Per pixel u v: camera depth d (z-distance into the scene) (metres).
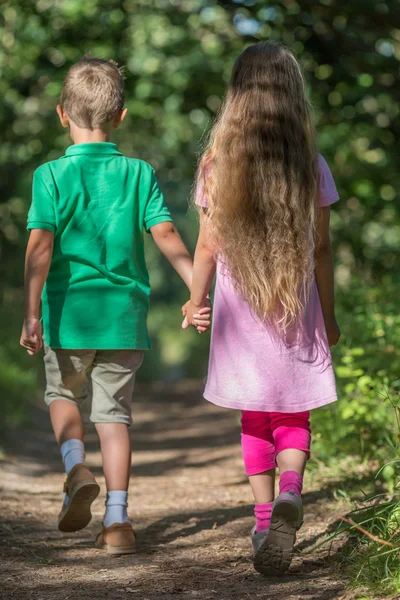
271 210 5.95
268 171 5.95
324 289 6.31
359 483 9.10
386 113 20.39
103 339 7.18
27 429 17.56
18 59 20.53
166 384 32.31
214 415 22.17
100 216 7.24
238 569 6.46
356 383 9.88
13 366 21.42
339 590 5.59
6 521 8.58
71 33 20.59
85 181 7.24
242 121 6.02
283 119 6.00
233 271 6.02
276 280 5.95
